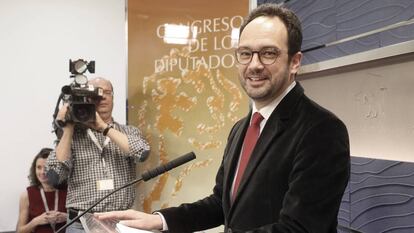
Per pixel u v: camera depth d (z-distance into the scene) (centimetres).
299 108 115
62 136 243
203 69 265
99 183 245
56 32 337
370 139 178
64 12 338
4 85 326
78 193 245
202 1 265
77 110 234
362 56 172
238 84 258
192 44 267
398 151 161
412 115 154
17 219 326
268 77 113
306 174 102
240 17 258
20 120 329
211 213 137
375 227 163
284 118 115
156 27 271
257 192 111
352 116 191
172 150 269
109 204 245
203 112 265
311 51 216
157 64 272
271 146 114
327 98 212
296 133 110
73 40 341
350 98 192
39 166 295
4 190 325
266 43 112
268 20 115
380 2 162
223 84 261
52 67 336
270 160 112
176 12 269
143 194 271
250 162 117
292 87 119
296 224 98
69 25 340
